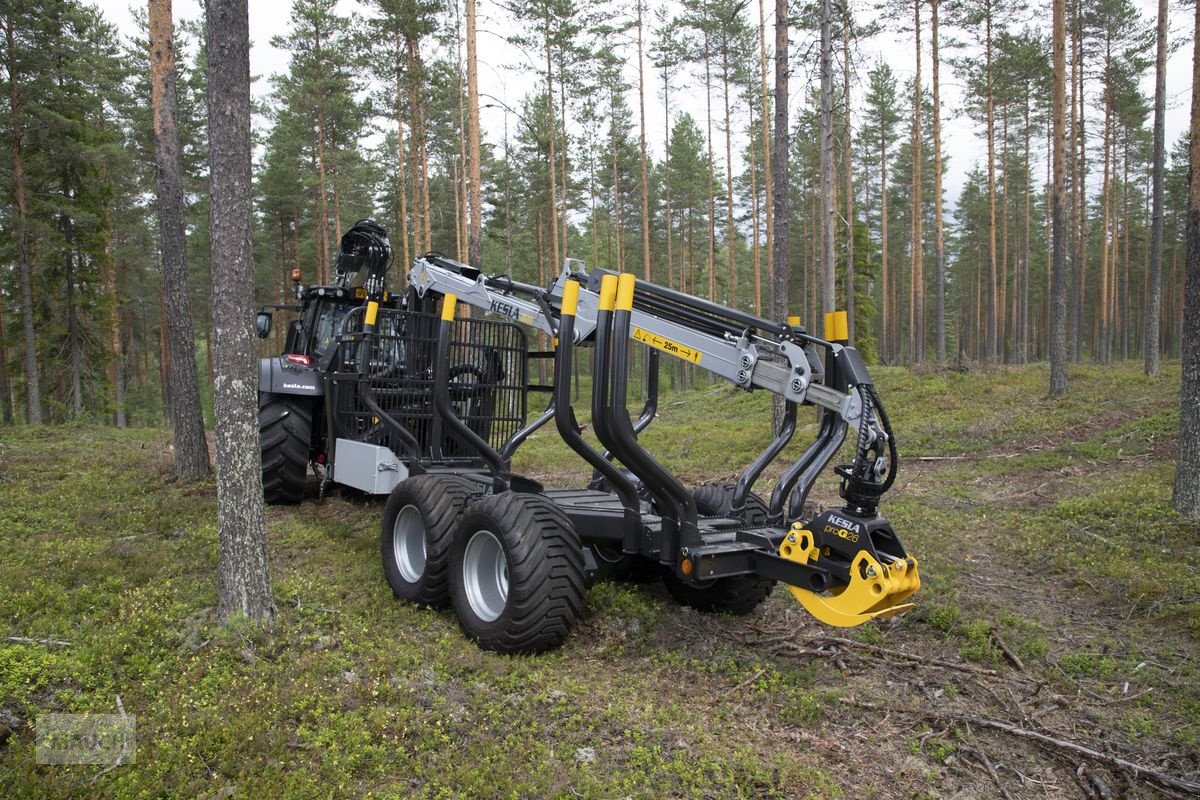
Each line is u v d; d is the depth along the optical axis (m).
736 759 3.35
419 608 5.10
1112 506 7.61
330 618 4.71
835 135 18.67
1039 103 31.38
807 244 41.53
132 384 38.78
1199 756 3.55
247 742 3.20
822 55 13.66
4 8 20.67
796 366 4.20
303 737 3.31
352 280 8.88
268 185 34.47
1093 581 5.90
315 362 8.72
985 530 7.55
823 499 9.17
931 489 9.59
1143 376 18.31
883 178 34.81
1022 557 6.62
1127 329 41.91
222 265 4.34
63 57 22.44
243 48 4.37
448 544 4.96
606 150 36.69
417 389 6.69
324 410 8.55
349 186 29.88
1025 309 38.66
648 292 4.70
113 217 30.91
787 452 12.46
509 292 6.20
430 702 3.71
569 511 4.99
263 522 4.50
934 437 12.99
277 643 4.22
